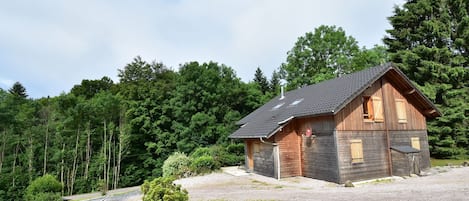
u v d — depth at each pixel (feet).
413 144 53.98
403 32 82.94
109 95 101.45
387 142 50.44
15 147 92.38
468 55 81.71
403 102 54.19
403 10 83.82
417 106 56.49
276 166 51.98
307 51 119.65
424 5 78.59
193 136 100.42
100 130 99.86
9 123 89.25
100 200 49.60
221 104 107.76
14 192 82.07
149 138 108.99
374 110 49.98
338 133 45.37
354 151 46.37
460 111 73.97
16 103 96.63
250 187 44.50
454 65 78.43
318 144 49.11
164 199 23.79
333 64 116.88
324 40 118.52
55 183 64.34
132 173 103.91
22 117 93.09
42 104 110.93
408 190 34.65
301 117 51.24
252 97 114.11
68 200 63.31
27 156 90.63
